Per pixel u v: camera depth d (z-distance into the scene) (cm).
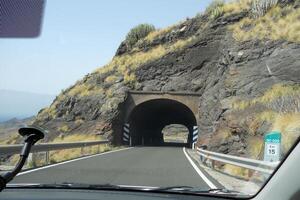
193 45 5216
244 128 2822
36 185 497
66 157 2641
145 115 5988
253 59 3844
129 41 5903
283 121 2377
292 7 4303
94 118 4922
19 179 1345
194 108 4966
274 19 4209
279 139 945
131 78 5222
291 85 3178
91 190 478
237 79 3741
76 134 4862
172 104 5538
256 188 381
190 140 6938
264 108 2941
